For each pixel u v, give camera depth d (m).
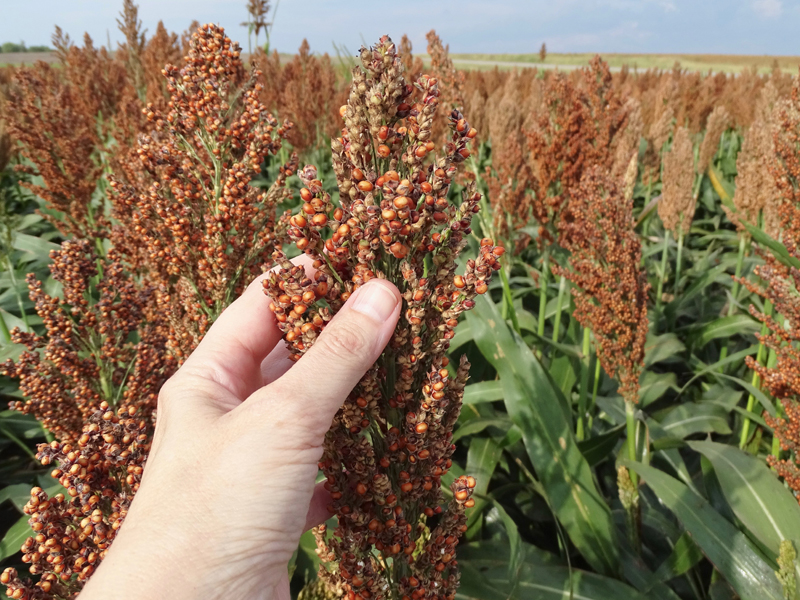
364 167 0.19
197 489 0.19
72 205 0.81
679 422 0.64
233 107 0.40
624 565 0.45
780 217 0.53
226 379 0.24
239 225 0.37
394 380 0.21
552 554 0.45
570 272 0.52
